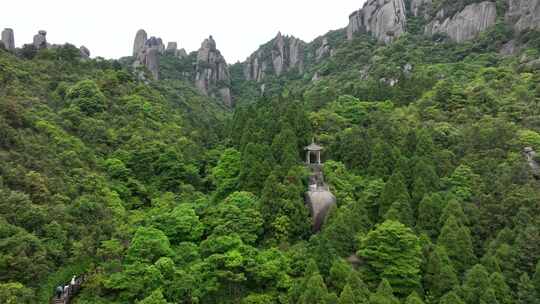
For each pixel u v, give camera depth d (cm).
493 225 5809
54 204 5488
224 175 7325
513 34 12581
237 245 5372
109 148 7700
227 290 5169
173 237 5819
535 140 6962
